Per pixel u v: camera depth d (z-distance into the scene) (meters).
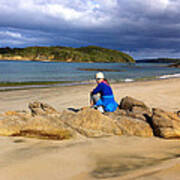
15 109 6.39
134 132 3.52
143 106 5.21
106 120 3.64
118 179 1.72
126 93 10.22
